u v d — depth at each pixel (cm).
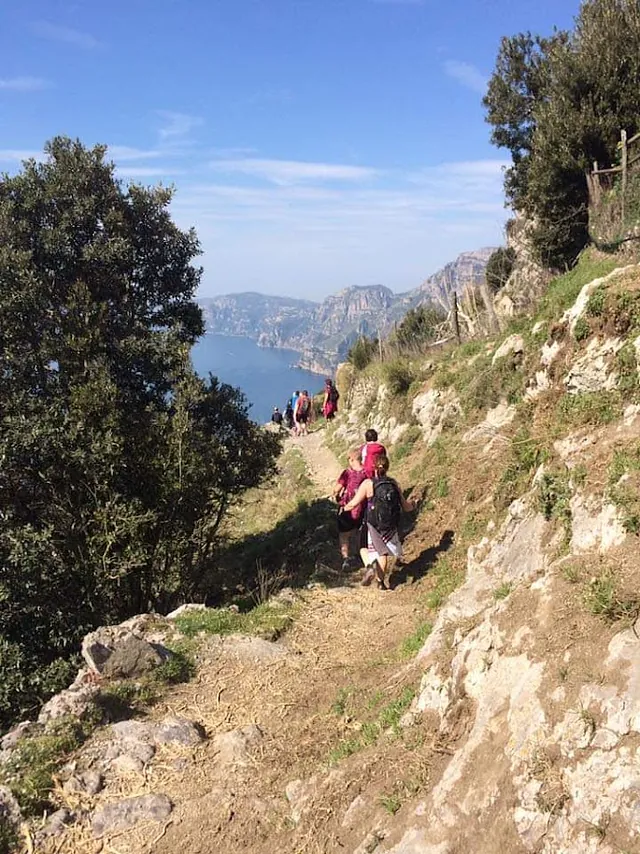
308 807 366
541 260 1495
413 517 935
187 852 361
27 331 952
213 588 1107
